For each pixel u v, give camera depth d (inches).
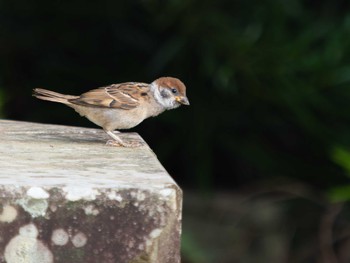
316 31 494.3
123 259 170.9
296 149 531.2
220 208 516.4
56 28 529.3
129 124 287.7
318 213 510.6
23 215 169.0
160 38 518.6
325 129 499.8
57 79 532.7
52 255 169.8
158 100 295.3
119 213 170.2
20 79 531.8
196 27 490.9
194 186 541.6
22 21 529.3
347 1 519.8
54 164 206.7
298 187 513.3
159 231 171.2
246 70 482.6
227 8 500.1
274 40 484.1
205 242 504.1
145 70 518.6
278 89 486.6
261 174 545.0
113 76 528.4
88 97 281.9
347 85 487.5
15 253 169.5
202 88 510.6
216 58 490.0
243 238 506.6
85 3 519.2
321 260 503.2
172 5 479.8
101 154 230.8
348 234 495.2
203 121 511.5
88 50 533.3
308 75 483.5
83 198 169.2
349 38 486.9
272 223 511.8
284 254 505.7
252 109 512.4
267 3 497.4
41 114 521.7
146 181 177.3
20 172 189.5
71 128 295.7
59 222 169.5
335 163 507.5
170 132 524.4
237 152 520.7
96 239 170.1
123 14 520.7
